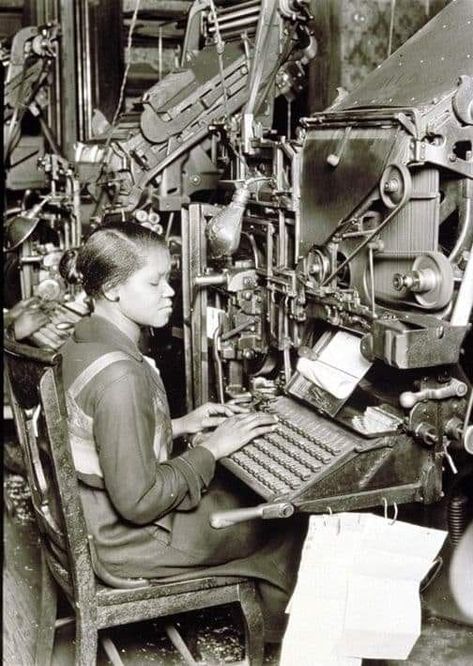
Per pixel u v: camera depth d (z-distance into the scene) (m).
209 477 2.56
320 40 3.88
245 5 4.23
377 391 2.77
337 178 2.66
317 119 2.82
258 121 3.79
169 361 4.45
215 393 3.60
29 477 2.56
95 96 6.12
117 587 2.42
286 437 2.64
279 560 2.61
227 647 3.09
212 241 2.96
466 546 3.18
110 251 2.54
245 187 2.99
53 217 4.93
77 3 5.97
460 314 2.33
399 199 2.38
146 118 4.25
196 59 4.50
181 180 4.39
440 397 2.41
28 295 5.11
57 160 4.75
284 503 2.30
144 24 6.38
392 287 2.53
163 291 2.63
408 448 2.46
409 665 2.93
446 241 2.67
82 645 2.36
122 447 2.36
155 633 3.18
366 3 3.81
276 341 3.12
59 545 2.46
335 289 2.70
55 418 2.26
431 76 2.56
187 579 2.47
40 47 5.29
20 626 3.23
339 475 2.39
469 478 3.15
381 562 2.26
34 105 5.51
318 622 2.27
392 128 2.42
